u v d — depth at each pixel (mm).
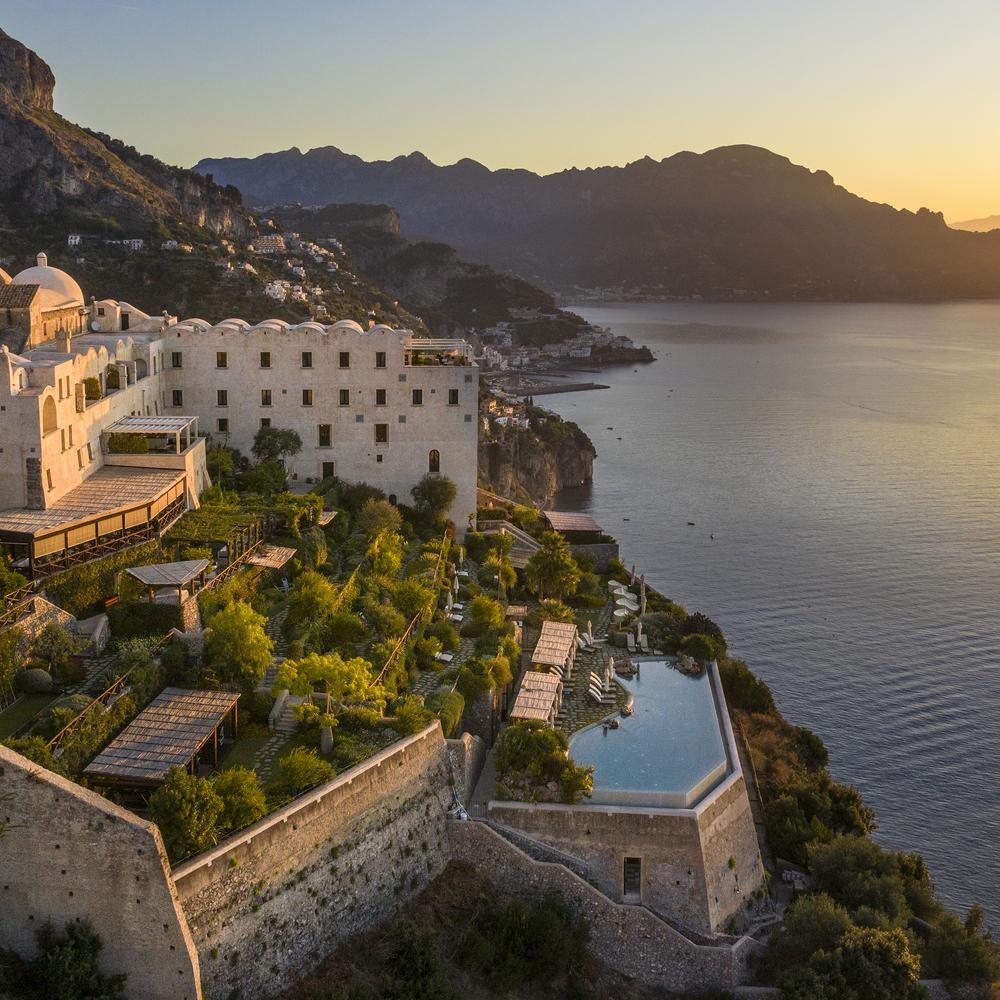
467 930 62188
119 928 48344
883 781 114938
